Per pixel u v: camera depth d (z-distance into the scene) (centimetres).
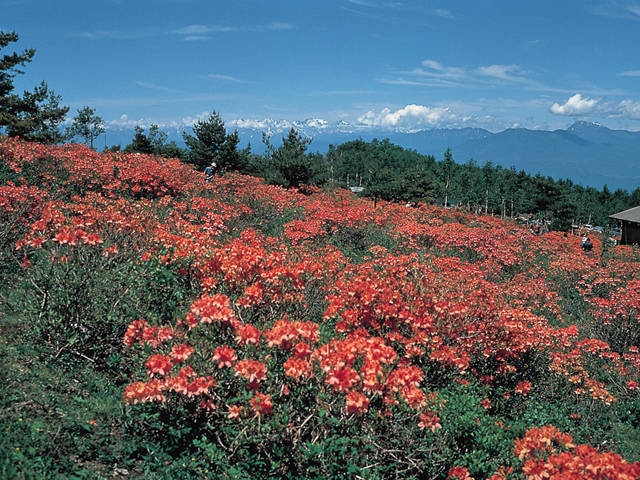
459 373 764
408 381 505
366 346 527
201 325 535
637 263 2183
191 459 479
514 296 1463
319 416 480
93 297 640
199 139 3538
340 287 779
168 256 716
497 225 3028
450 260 1353
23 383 534
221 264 715
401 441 520
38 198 991
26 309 631
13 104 3381
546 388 936
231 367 498
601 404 920
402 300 766
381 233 1984
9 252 796
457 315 838
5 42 3309
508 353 876
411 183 5688
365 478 484
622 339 1261
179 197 1784
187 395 485
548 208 8044
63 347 604
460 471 520
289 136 3481
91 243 639
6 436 437
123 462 465
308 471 471
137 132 4650
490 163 11162
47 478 408
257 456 479
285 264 770
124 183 1669
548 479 480
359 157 14138
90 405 527
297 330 512
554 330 1059
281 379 518
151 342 525
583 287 1766
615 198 12400
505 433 681
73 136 4159
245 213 1812
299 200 2502
